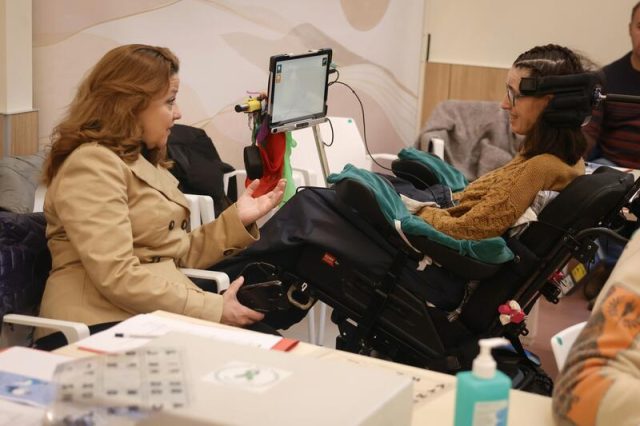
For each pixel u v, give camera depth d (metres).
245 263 2.49
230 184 3.90
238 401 1.08
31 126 3.35
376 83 5.02
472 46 5.30
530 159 2.36
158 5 3.82
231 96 4.23
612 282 1.29
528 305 2.41
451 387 1.40
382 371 1.20
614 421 1.15
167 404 1.06
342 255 2.34
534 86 2.32
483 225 2.31
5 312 2.07
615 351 1.21
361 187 2.26
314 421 1.04
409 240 2.28
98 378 1.14
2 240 2.16
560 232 2.28
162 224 2.25
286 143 2.99
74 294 2.13
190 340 1.27
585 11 4.98
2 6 3.12
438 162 2.99
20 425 1.18
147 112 2.21
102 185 2.09
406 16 5.11
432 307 2.39
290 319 2.66
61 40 3.49
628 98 2.30
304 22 4.50
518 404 1.35
